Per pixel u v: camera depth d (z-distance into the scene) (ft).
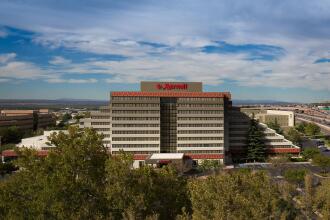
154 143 608.19
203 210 163.73
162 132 623.77
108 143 642.63
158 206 201.26
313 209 184.34
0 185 197.47
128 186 186.80
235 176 185.47
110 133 627.87
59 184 176.14
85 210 178.29
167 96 613.52
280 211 171.53
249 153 650.43
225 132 649.20
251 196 170.81
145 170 205.98
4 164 517.96
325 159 515.50
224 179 179.83
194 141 615.57
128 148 608.19
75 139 206.18
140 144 608.60
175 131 625.82
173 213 203.21
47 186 176.65
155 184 206.69
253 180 184.34
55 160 197.36
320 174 501.15
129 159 197.67
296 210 182.70
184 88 625.00
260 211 158.92
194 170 573.74
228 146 653.71
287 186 204.64
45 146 628.28
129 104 607.37
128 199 180.45
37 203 177.06
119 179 185.68
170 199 208.33
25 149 206.59
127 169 188.96
